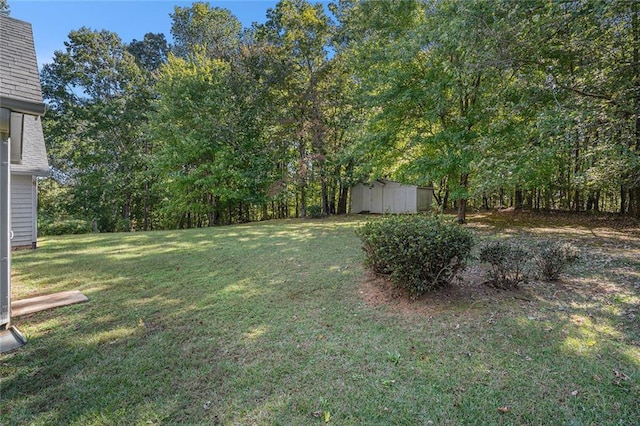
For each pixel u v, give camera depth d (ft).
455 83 28.30
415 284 12.30
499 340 9.79
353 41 45.39
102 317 12.02
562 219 38.40
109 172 63.93
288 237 30.25
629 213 36.91
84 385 7.90
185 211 57.82
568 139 18.33
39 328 11.07
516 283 13.80
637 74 16.71
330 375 8.27
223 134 51.21
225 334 10.61
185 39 75.00
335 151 56.70
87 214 60.39
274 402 7.26
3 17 16.14
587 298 12.80
